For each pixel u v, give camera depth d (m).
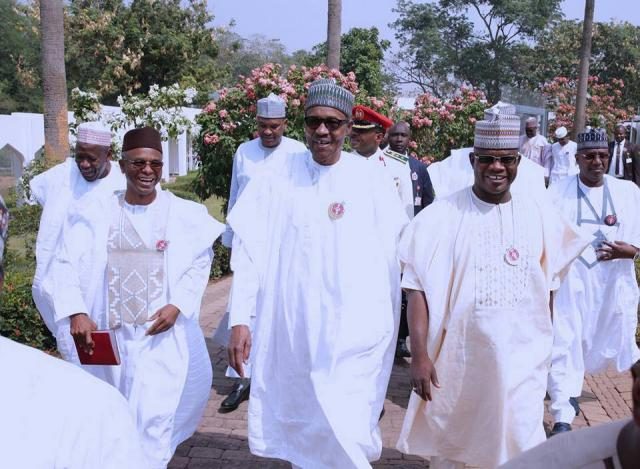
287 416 3.79
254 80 9.77
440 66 40.75
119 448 1.56
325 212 3.77
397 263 3.86
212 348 6.65
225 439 4.80
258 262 3.80
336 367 3.66
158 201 4.08
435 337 3.54
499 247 3.48
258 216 3.85
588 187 5.18
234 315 3.71
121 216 4.03
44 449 1.43
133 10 30.08
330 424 3.56
